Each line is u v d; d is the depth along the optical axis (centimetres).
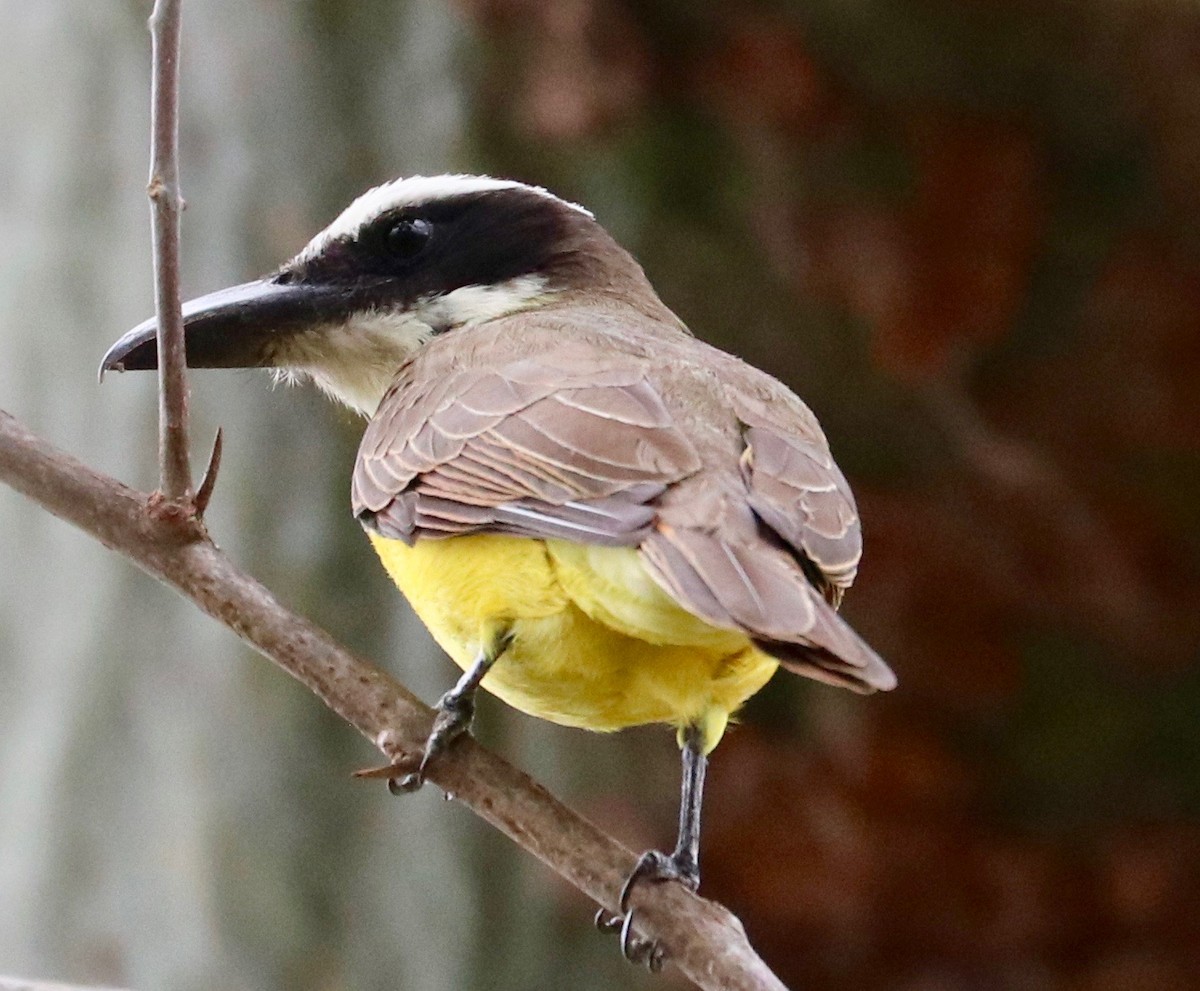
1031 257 1474
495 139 1283
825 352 1430
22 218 1273
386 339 814
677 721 673
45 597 1256
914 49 1420
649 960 622
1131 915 1438
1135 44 1423
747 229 1404
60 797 1239
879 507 1451
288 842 1217
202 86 1247
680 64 1388
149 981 1220
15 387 1259
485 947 1216
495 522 614
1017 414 1480
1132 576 1478
